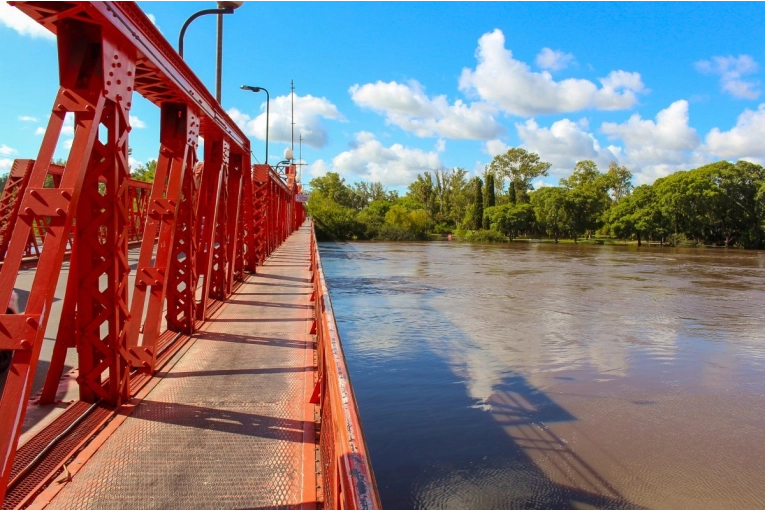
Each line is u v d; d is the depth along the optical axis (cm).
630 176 10369
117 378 445
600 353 1280
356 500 162
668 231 7112
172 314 713
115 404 449
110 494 319
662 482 650
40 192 302
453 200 10044
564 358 1226
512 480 646
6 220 1405
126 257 446
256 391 505
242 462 362
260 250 1719
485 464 686
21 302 927
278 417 442
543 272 3366
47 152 314
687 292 2462
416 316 1730
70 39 329
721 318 1792
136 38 381
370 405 895
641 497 615
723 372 1138
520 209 8175
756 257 5097
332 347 319
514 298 2186
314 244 1407
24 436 383
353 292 2291
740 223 6894
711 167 7044
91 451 372
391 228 7856
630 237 8188
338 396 243
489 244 7319
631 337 1473
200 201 798
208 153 799
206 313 859
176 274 712
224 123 780
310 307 951
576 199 7844
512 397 944
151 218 538
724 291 2517
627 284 2761
